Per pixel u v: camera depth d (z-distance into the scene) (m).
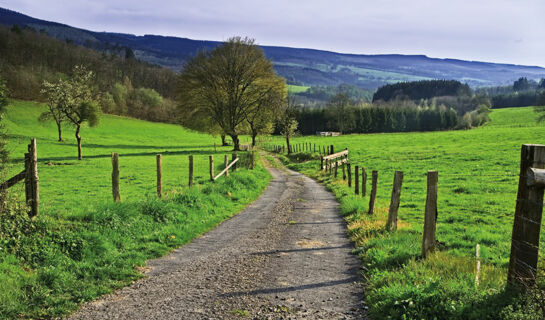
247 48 56.38
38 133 75.81
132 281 7.59
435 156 41.00
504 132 68.56
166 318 5.81
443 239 10.78
